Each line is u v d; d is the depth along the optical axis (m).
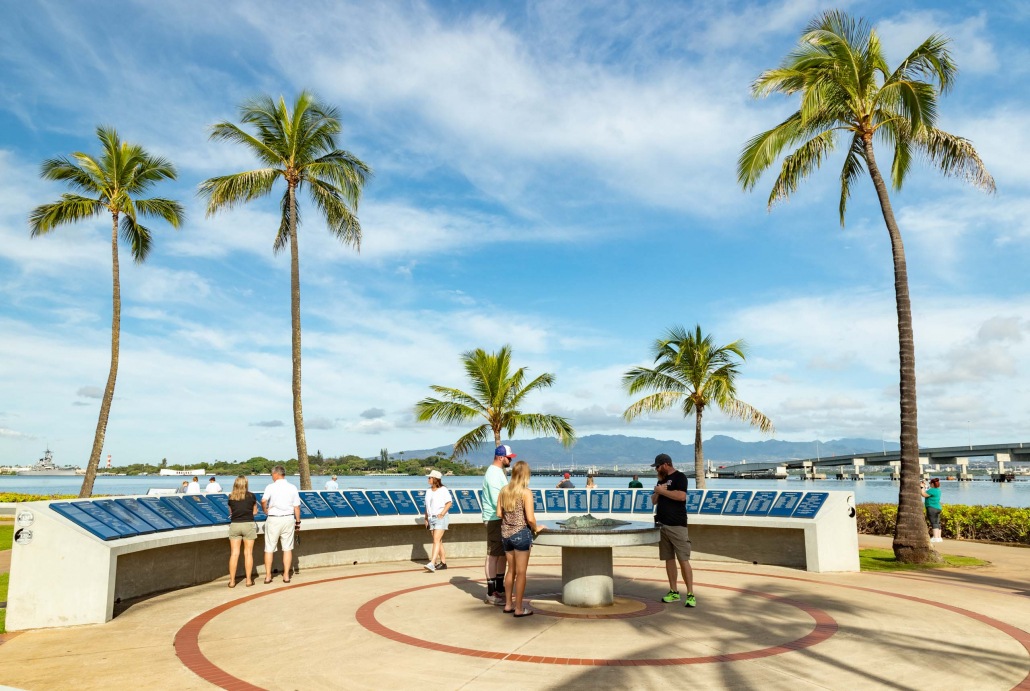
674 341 27.41
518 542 8.61
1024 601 9.94
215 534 11.18
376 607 9.27
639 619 8.49
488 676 6.14
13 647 7.27
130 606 9.41
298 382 22.55
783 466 147.88
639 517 15.01
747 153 16.77
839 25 15.86
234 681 6.02
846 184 18.20
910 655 6.87
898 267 15.61
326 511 13.39
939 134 15.36
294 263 23.00
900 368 15.32
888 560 15.00
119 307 28.03
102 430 27.00
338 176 22.81
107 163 27.98
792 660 6.67
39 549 8.26
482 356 24.84
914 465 14.80
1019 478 166.50
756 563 14.18
